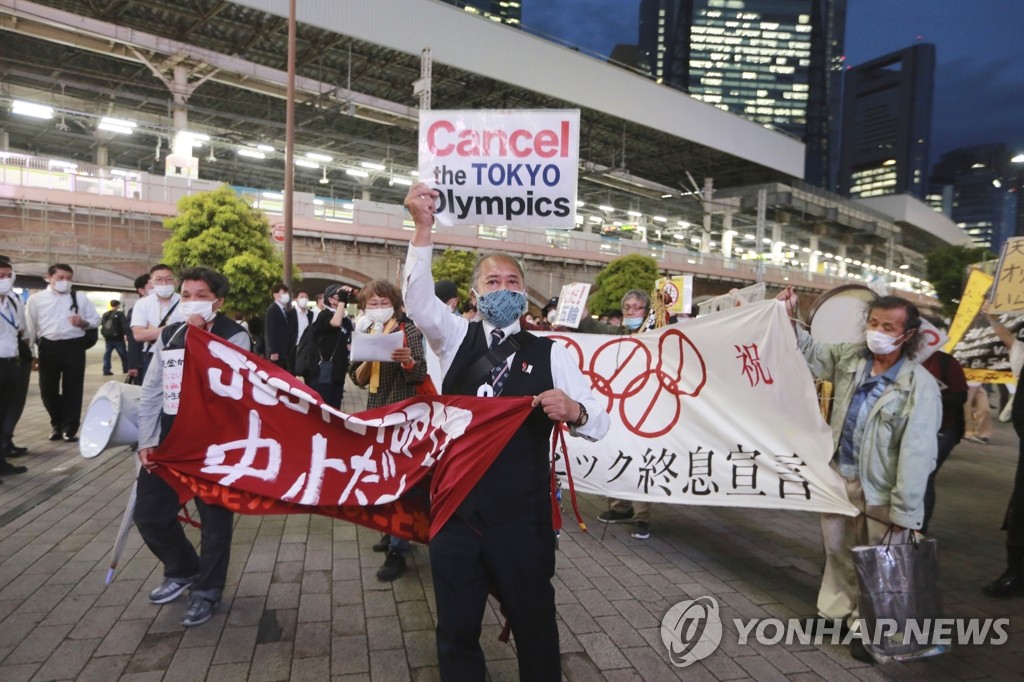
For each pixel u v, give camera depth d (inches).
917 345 120.8
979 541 204.2
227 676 108.7
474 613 84.5
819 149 6437.0
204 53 1040.2
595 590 151.1
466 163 129.0
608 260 1413.6
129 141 1223.5
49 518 187.0
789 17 6254.9
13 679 106.0
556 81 1423.5
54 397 287.1
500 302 91.4
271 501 112.9
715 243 2370.8
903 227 2640.3
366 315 168.7
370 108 1258.0
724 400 159.6
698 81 6279.5
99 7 979.9
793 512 225.1
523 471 86.6
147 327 193.0
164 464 115.0
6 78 1023.0
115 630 123.3
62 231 824.9
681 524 207.3
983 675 119.3
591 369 176.7
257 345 440.8
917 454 113.8
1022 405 158.9
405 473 104.0
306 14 1057.5
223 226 633.0
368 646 119.9
